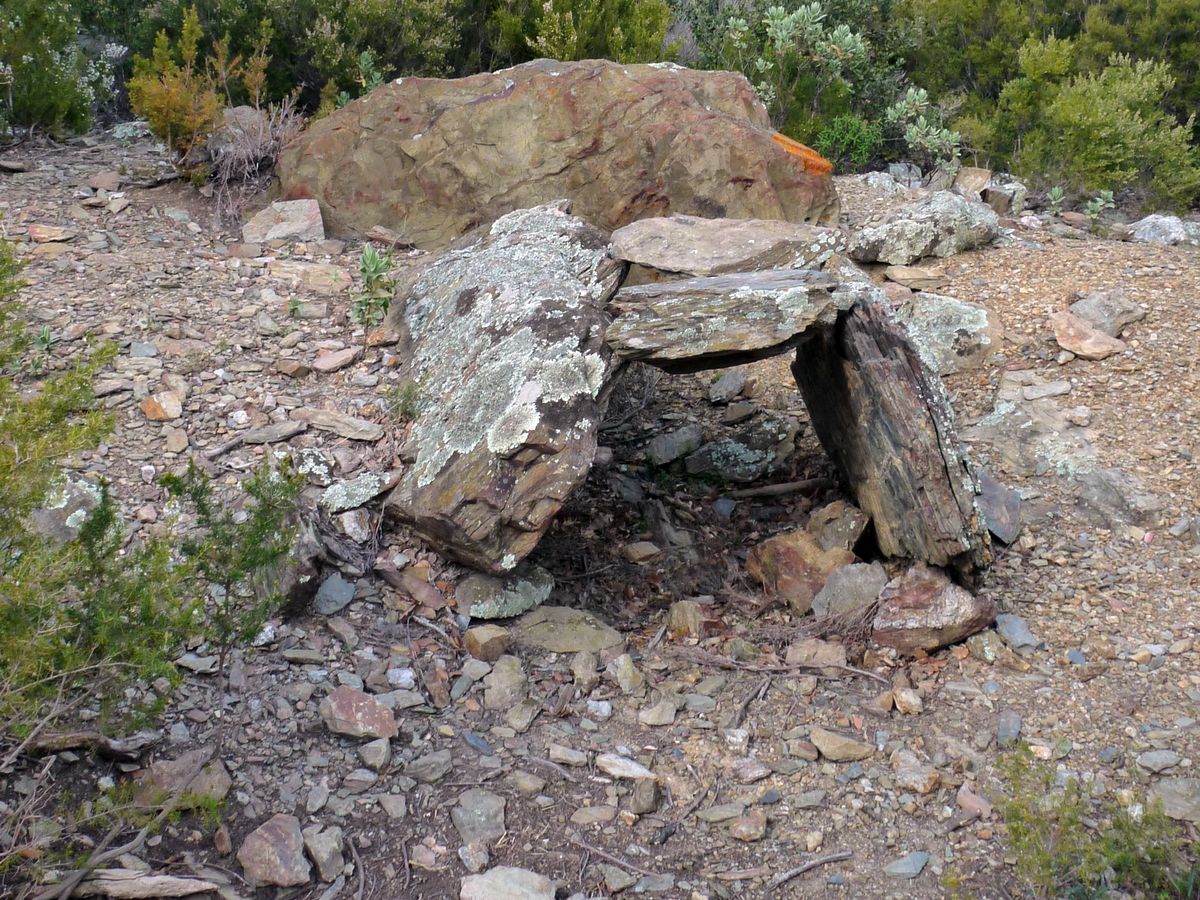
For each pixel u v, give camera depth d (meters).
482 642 4.18
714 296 4.48
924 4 12.35
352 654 4.12
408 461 4.80
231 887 3.16
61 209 7.07
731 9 10.68
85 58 8.98
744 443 5.80
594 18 9.58
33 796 3.12
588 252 5.57
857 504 5.08
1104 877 3.28
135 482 4.63
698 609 4.58
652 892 3.30
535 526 4.24
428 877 3.30
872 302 4.57
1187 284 6.78
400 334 5.81
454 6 9.48
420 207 7.31
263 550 3.46
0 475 2.91
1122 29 12.21
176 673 2.93
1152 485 5.26
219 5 9.03
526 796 3.63
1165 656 4.31
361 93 8.81
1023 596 4.73
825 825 3.60
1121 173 9.93
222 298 6.18
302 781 3.57
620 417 6.00
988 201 8.73
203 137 7.75
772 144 7.16
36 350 5.43
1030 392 5.92
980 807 3.63
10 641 2.74
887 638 4.43
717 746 3.92
